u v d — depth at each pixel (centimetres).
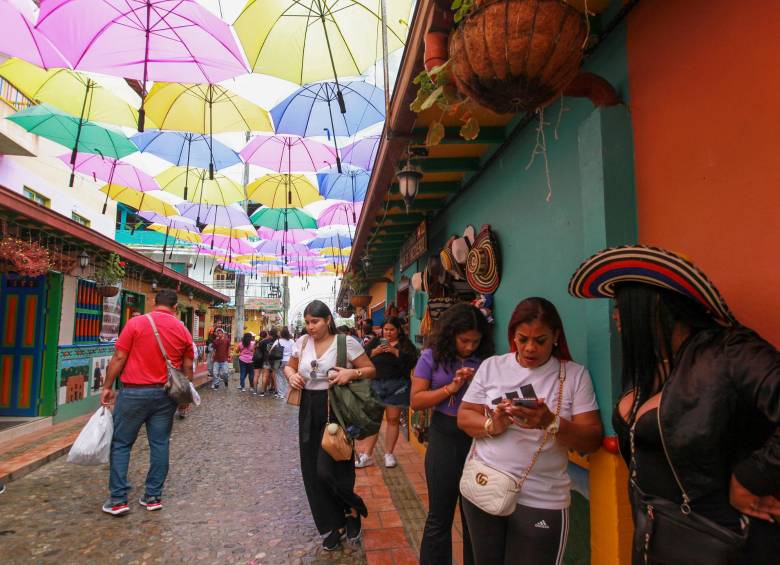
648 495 139
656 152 209
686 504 129
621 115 227
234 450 645
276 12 520
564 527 200
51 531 380
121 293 1108
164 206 1220
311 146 943
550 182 306
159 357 430
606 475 216
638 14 221
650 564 135
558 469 202
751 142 161
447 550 261
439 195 577
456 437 267
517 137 362
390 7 504
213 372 1409
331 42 537
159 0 481
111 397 427
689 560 126
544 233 314
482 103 179
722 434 123
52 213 685
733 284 169
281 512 421
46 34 500
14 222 659
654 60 210
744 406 122
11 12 548
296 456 613
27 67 704
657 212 209
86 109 725
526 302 208
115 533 376
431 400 263
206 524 394
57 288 816
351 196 1067
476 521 211
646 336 149
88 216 1220
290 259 2234
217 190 1077
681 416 129
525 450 202
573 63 160
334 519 344
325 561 330
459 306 282
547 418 185
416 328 756
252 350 1340
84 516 411
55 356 808
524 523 199
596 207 226
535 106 178
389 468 539
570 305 278
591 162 232
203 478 520
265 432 763
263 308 3550
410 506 423
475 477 204
